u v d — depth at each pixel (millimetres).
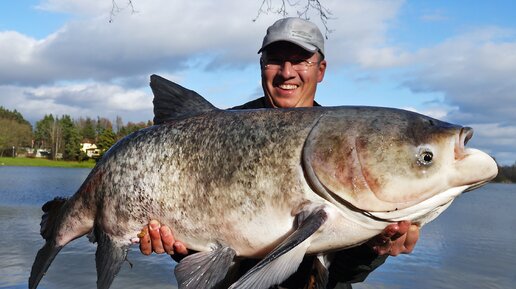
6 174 16906
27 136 33969
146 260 3184
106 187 1236
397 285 2814
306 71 1499
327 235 984
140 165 1179
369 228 990
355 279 1285
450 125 979
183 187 1108
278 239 1010
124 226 1204
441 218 5938
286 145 1020
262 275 897
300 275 1245
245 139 1062
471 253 3639
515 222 5586
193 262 1091
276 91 1518
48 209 1444
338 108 1049
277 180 1010
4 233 4117
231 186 1047
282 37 1468
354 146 974
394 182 951
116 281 2760
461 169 947
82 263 3027
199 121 1148
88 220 1312
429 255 3533
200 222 1087
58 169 23266
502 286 2797
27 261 3172
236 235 1050
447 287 2779
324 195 980
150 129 1217
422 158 951
